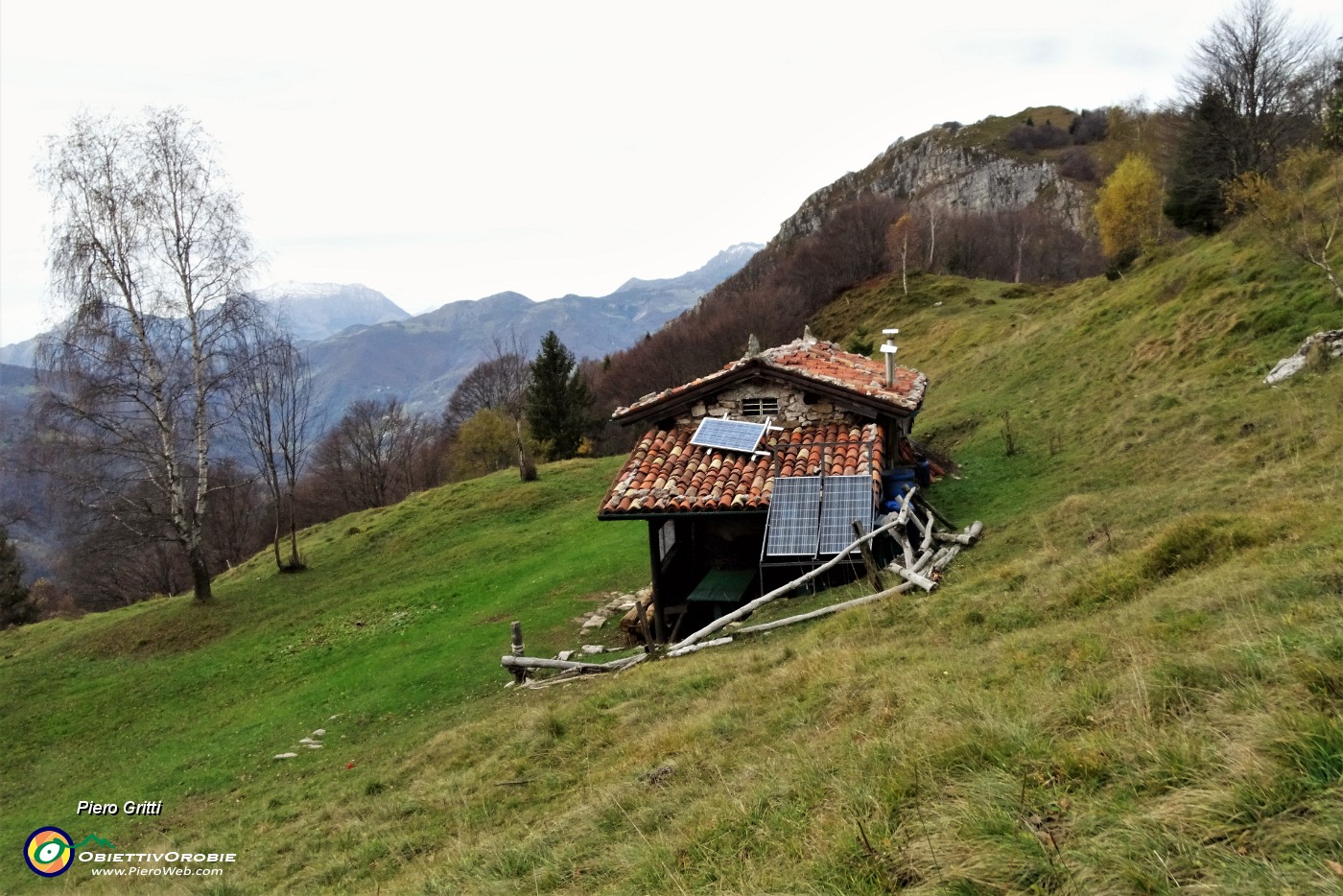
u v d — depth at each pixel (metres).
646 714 10.51
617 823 7.41
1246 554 8.91
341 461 72.56
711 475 16.55
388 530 35.81
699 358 75.25
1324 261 20.45
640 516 15.87
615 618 19.16
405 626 23.14
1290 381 16.81
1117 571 9.98
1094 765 5.02
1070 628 8.43
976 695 6.90
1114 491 15.27
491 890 6.64
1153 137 71.56
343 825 10.40
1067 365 29.09
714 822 6.38
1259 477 12.38
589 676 14.12
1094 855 4.15
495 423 69.31
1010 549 13.85
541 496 36.31
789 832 5.82
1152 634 7.30
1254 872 3.66
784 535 14.91
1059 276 90.50
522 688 14.84
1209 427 16.77
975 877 4.29
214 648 25.20
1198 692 5.50
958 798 5.21
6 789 17.58
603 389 82.50
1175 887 3.76
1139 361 24.47
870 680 8.66
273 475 33.16
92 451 26.25
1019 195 126.88
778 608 14.10
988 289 70.19
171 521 28.48
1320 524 8.99
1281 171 27.41
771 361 17.53
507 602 22.42
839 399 17.19
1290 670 5.18
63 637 30.11
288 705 18.92
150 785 15.67
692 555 18.66
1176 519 11.76
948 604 11.12
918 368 48.22
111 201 26.11
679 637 16.83
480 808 9.39
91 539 31.41
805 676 9.60
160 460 28.23
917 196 143.38
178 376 28.27
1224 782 4.40
